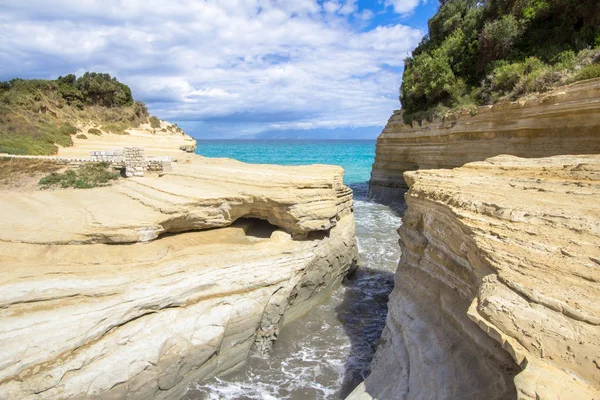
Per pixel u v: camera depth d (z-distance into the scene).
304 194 12.30
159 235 10.91
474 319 5.12
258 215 12.85
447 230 8.41
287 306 11.41
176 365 8.51
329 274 13.47
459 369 6.20
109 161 17.52
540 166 10.30
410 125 28.89
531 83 18.36
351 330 11.63
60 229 10.04
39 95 33.09
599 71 15.48
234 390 9.05
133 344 8.15
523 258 5.59
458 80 27.23
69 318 7.82
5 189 14.99
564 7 22.17
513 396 4.81
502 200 7.70
